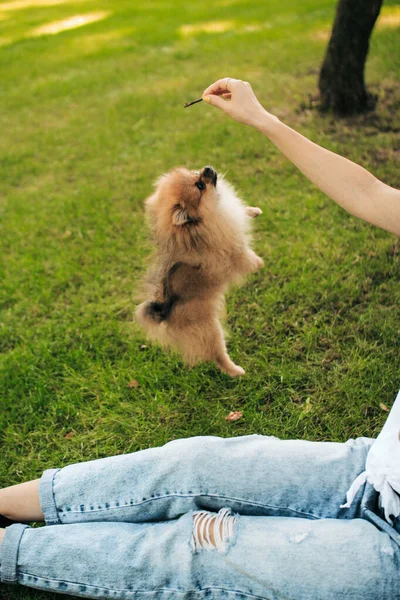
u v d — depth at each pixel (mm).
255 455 2121
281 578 1837
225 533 1951
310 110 6480
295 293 3922
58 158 6688
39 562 2092
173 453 2172
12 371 3693
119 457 2277
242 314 3877
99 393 3477
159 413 3293
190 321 3207
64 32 12742
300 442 2188
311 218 4688
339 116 6246
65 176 6250
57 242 5055
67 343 3904
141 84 8461
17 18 15531
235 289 4062
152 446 3104
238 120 2229
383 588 1767
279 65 8094
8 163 6719
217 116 6883
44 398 3477
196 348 3275
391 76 7016
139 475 2178
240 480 2078
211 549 1938
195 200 3197
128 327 3975
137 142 6648
